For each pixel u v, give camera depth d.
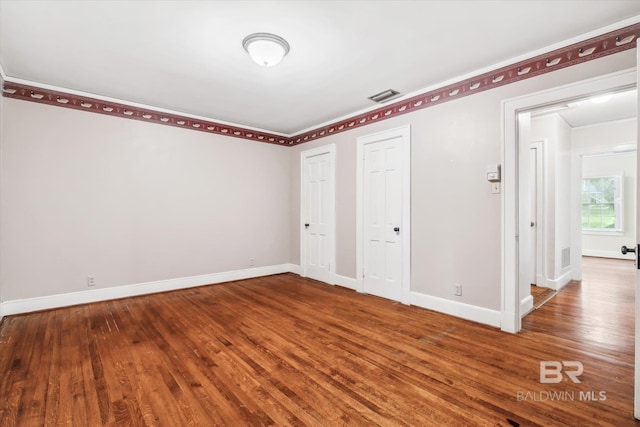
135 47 2.61
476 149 3.07
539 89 2.66
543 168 4.42
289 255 5.65
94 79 3.27
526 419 1.66
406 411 1.73
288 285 4.66
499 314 2.91
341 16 2.18
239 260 5.01
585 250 7.45
